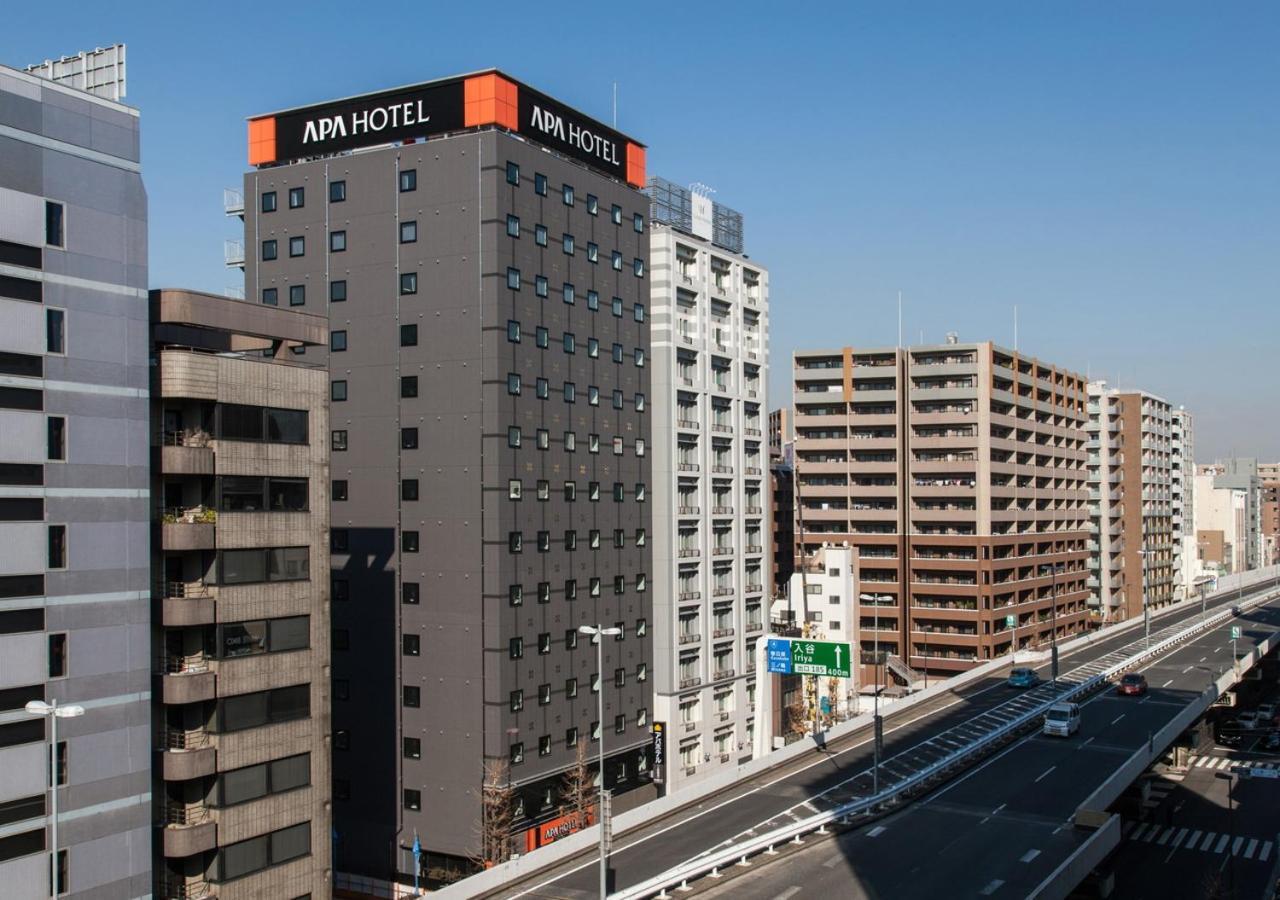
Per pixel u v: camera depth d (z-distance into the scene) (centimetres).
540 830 7419
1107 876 7450
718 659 9856
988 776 7756
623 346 8694
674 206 9719
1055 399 19062
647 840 6197
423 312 7556
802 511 17112
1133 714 10100
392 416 7638
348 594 7738
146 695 4659
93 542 4475
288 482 5350
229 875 4981
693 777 9262
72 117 4459
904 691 13962
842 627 13575
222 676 4984
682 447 9388
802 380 17112
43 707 3506
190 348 5241
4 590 4162
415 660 7475
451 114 7556
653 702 8988
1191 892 7850
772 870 5669
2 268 4194
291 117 8144
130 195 4672
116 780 4522
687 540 9412
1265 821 9756
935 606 16312
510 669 7294
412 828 7419
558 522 7850
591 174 8369
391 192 7700
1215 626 17125
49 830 4262
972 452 16275
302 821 5334
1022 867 5675
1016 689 11344
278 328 5312
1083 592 19875
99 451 4512
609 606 8388
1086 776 7731
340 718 7712
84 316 4475
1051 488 18638
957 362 16438
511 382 7431
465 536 7338
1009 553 16950
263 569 5206
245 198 8262
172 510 5019
